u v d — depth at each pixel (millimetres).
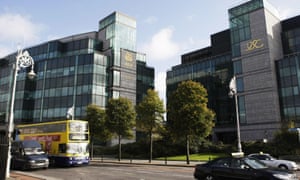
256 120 49562
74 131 28641
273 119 47188
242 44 54062
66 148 27656
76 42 66000
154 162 34562
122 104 39875
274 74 49562
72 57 61938
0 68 70875
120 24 65938
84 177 18391
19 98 62688
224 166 13109
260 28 51688
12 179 16406
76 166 29156
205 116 31531
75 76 60406
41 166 24297
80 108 57938
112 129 39500
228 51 63781
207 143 43812
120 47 64562
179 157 40562
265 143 37250
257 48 51531
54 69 62844
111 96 60406
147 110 35781
